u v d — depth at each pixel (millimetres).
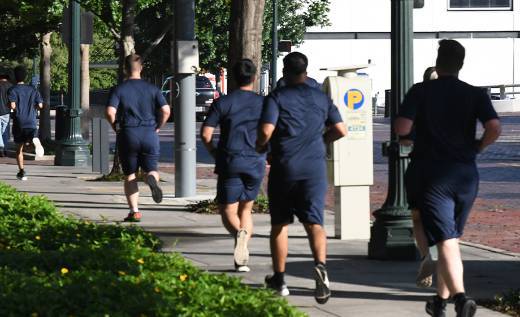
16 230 19297
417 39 159250
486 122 14438
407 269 20641
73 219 21766
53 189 37188
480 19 159000
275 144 16766
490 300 17078
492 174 45656
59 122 51219
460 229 14664
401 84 22156
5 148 55469
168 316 11891
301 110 16672
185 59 33875
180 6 33406
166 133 82625
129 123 26781
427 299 17359
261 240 24688
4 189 25188
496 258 22016
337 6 156375
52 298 12328
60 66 147250
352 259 22109
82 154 49625
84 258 15781
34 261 15656
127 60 26812
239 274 19812
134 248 16922
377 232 21984
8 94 40812
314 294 16938
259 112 19875
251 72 20062
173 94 34188
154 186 26891
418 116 14633
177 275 14625
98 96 134250
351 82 24719
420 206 14555
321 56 157375
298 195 16781
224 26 94812
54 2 49531
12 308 12031
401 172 22062
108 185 39000
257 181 20016
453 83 14664
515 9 159500
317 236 16688
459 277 14367
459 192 14438
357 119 24875
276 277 17484
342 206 25016
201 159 56344
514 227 27781
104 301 12320
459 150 14484
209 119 19766
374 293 17938
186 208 31312
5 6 54469
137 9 43719
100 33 52844
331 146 24875
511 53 160375
